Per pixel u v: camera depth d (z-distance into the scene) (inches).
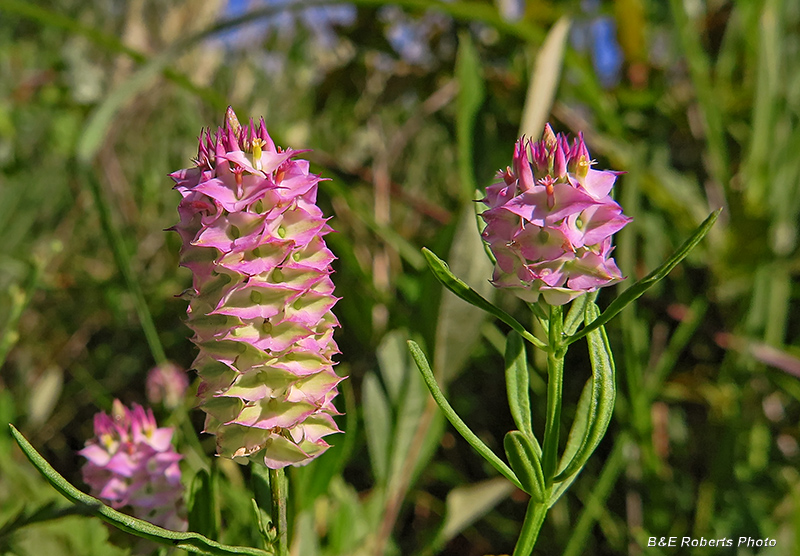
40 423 8.5
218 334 3.7
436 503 7.6
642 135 9.1
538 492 3.9
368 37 9.9
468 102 7.7
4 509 6.1
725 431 7.2
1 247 9.9
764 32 7.8
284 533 4.0
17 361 9.8
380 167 9.1
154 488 4.6
